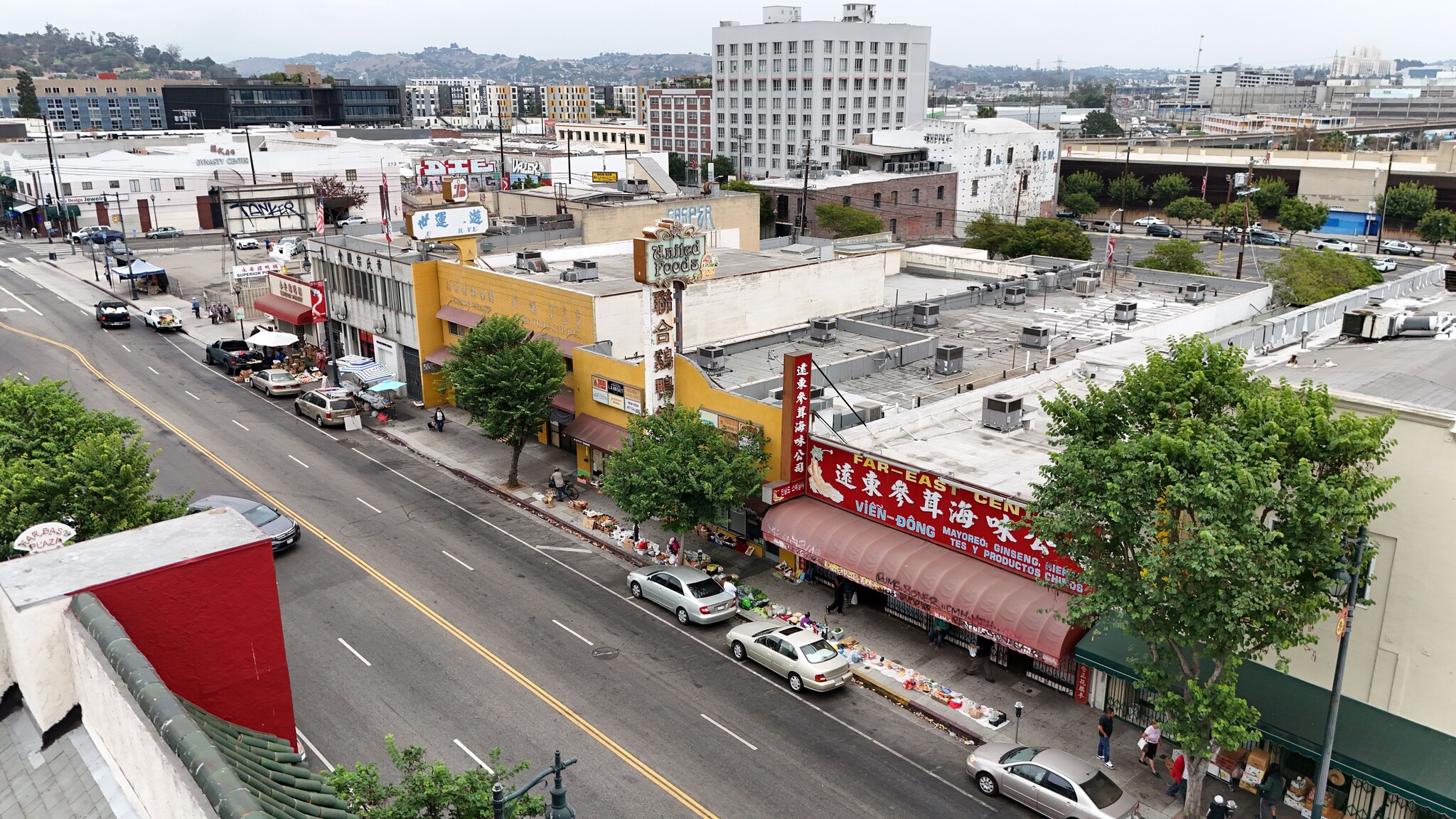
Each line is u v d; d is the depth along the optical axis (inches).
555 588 1354.6
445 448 1915.6
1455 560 813.9
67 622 478.6
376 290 2246.6
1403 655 855.7
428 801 651.5
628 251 2420.0
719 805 917.8
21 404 1192.8
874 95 6998.0
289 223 3159.5
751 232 2955.2
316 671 1132.5
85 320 2925.7
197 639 534.3
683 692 1106.7
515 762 973.2
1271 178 5064.0
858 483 1279.5
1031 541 1084.5
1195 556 742.5
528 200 3038.9
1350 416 752.3
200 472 1755.7
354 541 1491.1
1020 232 3476.9
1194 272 2751.0
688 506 1338.6
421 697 1083.3
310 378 2309.3
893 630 1246.3
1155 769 969.5
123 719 418.0
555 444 1925.4
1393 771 798.5
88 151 5044.3
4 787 466.9
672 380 1556.3
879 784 954.1
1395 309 1422.2
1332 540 749.3
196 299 3132.4
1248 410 788.6
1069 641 1017.5
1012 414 1375.5
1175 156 5546.3
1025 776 916.0
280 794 424.8
